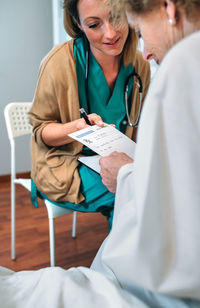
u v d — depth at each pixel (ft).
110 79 3.71
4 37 9.43
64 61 3.48
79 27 3.41
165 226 1.31
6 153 10.05
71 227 6.88
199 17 1.48
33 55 9.98
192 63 1.21
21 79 9.98
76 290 1.54
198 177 1.24
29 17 9.63
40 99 3.63
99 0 2.86
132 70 3.82
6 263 5.53
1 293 1.60
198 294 1.31
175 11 1.51
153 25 1.64
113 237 1.47
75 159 3.63
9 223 7.09
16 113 5.07
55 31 9.95
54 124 3.64
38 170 3.78
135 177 1.35
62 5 3.33
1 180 10.05
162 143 1.28
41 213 7.59
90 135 2.98
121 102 3.83
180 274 1.30
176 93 1.23
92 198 3.50
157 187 1.29
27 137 10.26
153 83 1.32
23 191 9.07
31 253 5.85
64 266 5.47
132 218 1.41
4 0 9.16
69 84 3.51
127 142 2.99
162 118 1.27
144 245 1.33
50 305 1.48
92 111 3.78
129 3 1.63
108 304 1.47
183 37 1.58
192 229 1.25
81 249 6.00
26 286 1.64
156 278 1.34
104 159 2.35
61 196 3.64
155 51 1.75
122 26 3.04
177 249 1.30
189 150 1.24
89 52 3.48
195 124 1.23
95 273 1.67
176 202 1.28
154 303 1.56
